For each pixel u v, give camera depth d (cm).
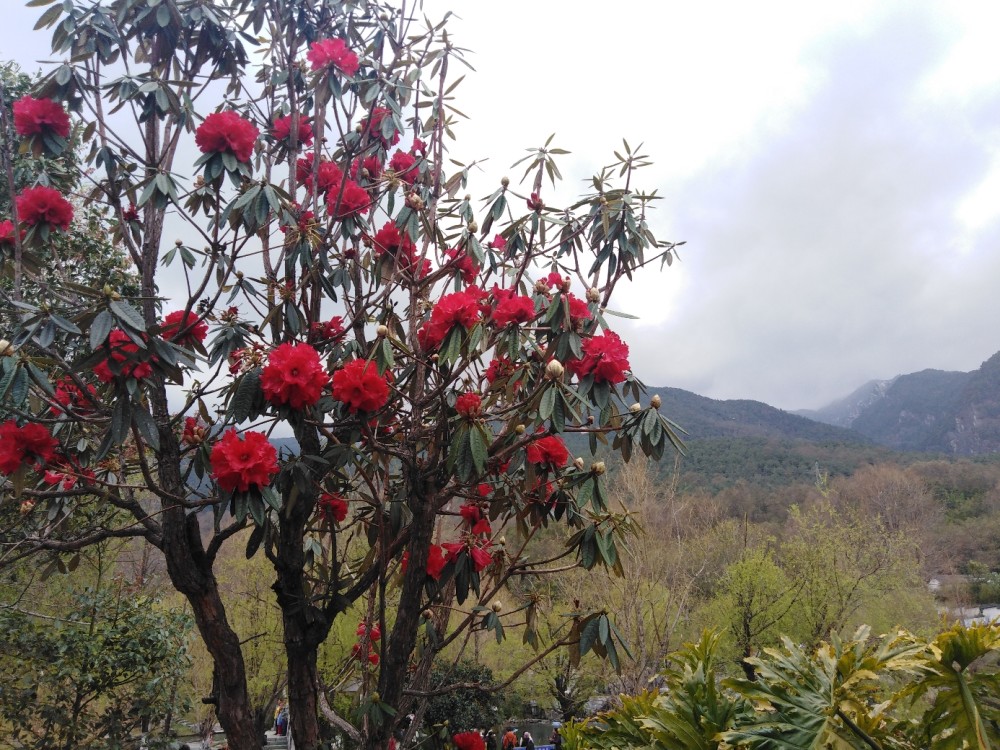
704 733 231
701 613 1293
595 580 998
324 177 340
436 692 275
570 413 227
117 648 568
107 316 211
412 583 263
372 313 317
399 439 318
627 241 315
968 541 3200
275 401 239
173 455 284
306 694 278
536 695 1318
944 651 202
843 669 215
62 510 355
